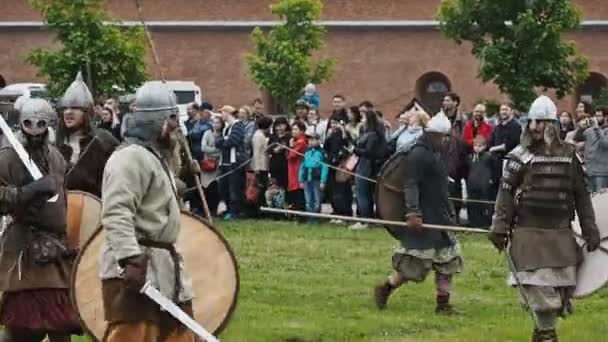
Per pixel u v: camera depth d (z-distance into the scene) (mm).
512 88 29594
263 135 26547
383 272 19094
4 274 11242
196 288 10633
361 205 25000
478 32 30203
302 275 18688
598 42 45688
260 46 38031
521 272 13031
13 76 48188
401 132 24734
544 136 13016
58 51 30516
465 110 46625
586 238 13117
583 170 13117
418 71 47000
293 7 37688
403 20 46906
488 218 24906
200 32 47844
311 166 25922
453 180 24938
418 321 15133
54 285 11250
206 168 26906
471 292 17438
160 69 12188
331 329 14406
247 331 14062
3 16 48188
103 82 30234
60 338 11359
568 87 29906
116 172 9062
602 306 16516
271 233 23922
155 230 9195
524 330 14320
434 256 15703
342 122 25938
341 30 47312
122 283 9164
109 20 30906
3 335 11406
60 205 11328
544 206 12977
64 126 12594
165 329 9266
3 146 11383
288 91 37594
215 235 10703
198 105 27406
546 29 29234
